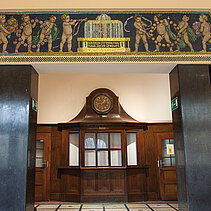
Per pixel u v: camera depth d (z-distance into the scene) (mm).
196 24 4668
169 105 9250
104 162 8219
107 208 7176
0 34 4512
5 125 4227
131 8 4617
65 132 8648
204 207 4105
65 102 9281
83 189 7973
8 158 4121
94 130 8328
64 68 4707
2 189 4031
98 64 4543
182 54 4539
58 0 4562
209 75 4551
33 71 4605
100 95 8727
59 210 6969
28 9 4543
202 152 4273
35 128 4629
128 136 8617
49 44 4504
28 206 4109
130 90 9336
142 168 8328
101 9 4609
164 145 8617
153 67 4754
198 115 4402
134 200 8078
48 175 8523
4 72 4422
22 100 4324
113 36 4574
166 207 7281
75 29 4570
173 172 8430
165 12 4684
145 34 4594
